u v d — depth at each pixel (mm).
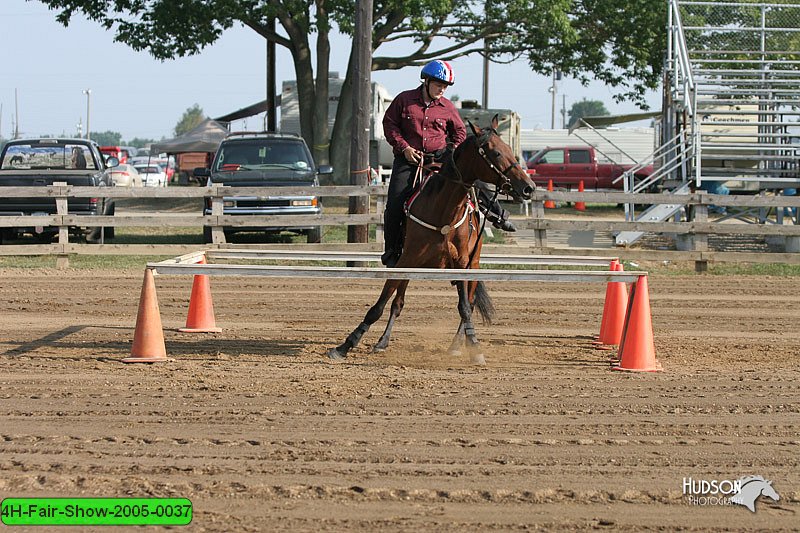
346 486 6273
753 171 25438
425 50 38125
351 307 14734
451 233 10094
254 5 35000
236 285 16969
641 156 53500
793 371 10211
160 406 8242
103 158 24609
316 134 37594
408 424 7738
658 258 19406
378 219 19453
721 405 8555
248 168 22781
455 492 6188
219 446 7098
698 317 14281
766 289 17172
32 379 9297
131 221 19672
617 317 11828
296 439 7277
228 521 5688
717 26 29078
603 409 8336
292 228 21547
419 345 11617
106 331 12312
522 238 24844
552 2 33906
